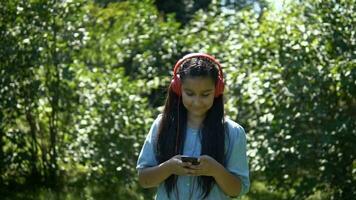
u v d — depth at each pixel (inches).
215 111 130.8
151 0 420.2
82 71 339.3
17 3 335.9
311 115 297.1
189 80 125.7
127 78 351.3
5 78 329.7
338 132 289.6
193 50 399.9
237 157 131.0
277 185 310.5
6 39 331.9
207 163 124.0
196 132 131.0
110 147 338.3
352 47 299.1
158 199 132.0
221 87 129.3
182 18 780.6
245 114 322.7
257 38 322.0
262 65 317.7
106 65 368.2
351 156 295.4
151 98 415.2
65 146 350.3
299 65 300.4
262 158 300.7
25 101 341.4
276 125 299.1
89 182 351.3
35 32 336.5
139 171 131.7
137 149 342.0
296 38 307.3
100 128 340.5
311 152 296.5
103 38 372.5
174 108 132.2
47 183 352.8
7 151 346.0
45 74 340.5
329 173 296.7
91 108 342.0
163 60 399.5
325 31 303.9
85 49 361.1
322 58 302.7
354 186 300.0
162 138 131.2
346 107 299.4
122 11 399.5
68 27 347.3
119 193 342.6
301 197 303.7
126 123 342.0
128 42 387.2
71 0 348.2
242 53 326.6
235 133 131.5
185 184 129.0
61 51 341.1
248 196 343.6
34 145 351.9
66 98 342.0
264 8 358.3
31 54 331.3
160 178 127.2
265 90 305.4
